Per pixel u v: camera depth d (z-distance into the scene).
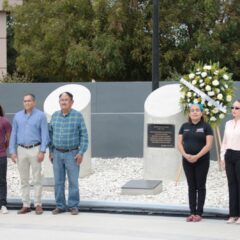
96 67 21.83
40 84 16.98
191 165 9.62
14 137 10.38
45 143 10.26
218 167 13.88
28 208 10.55
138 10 22.42
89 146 13.66
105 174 13.76
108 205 10.65
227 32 21.78
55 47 24.11
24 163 10.39
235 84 14.95
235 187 9.46
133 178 13.23
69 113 10.30
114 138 16.34
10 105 17.20
